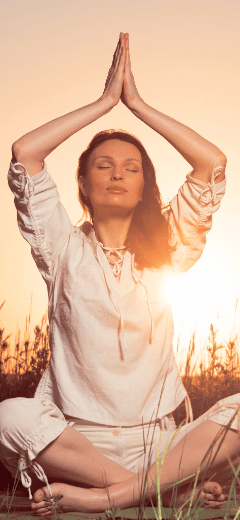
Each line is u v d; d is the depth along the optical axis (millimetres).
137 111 3330
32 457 2688
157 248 3348
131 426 2990
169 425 3105
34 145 3109
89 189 3369
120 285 3164
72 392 3006
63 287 3150
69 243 3232
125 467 2936
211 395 4734
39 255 3219
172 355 3281
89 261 3191
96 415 2961
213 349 4812
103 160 3305
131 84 3316
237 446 2723
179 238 3451
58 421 2738
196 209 3355
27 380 4344
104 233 3340
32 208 3143
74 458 2730
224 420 2729
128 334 3051
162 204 3557
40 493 2635
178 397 3178
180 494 2748
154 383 3092
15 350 4598
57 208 3248
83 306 3068
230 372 4773
